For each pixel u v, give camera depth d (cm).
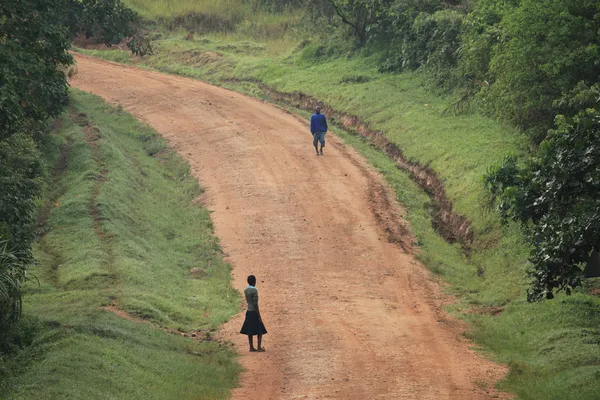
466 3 15950
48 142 12156
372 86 15638
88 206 9981
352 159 12681
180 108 15875
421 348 6681
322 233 9994
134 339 6256
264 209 10775
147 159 13050
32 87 6744
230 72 19112
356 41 18238
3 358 5425
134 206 10588
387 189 11362
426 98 14388
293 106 16500
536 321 7150
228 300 8175
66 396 4553
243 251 9556
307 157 12788
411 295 8312
